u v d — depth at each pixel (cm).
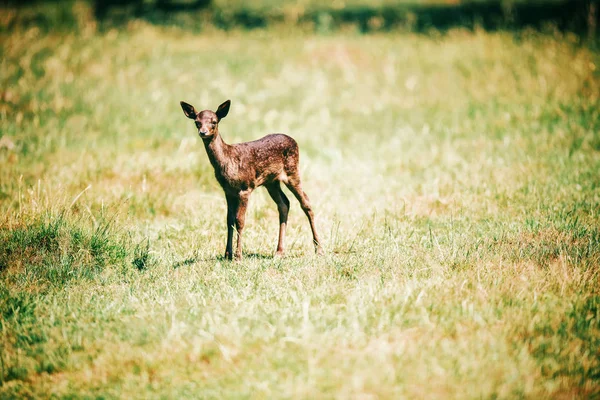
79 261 1309
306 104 2712
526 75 2841
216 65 3170
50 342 1022
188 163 1956
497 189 1733
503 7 4247
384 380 864
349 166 1995
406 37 3681
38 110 2492
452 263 1256
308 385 861
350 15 4425
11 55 3077
